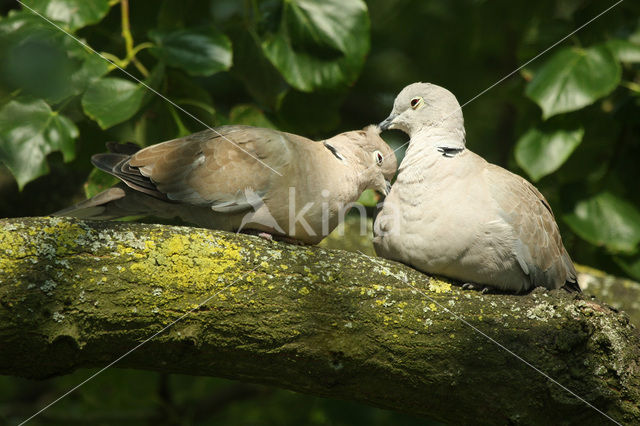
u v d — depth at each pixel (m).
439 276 6.30
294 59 7.61
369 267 5.52
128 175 6.27
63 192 9.34
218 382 10.98
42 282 4.74
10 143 6.57
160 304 4.92
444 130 6.75
